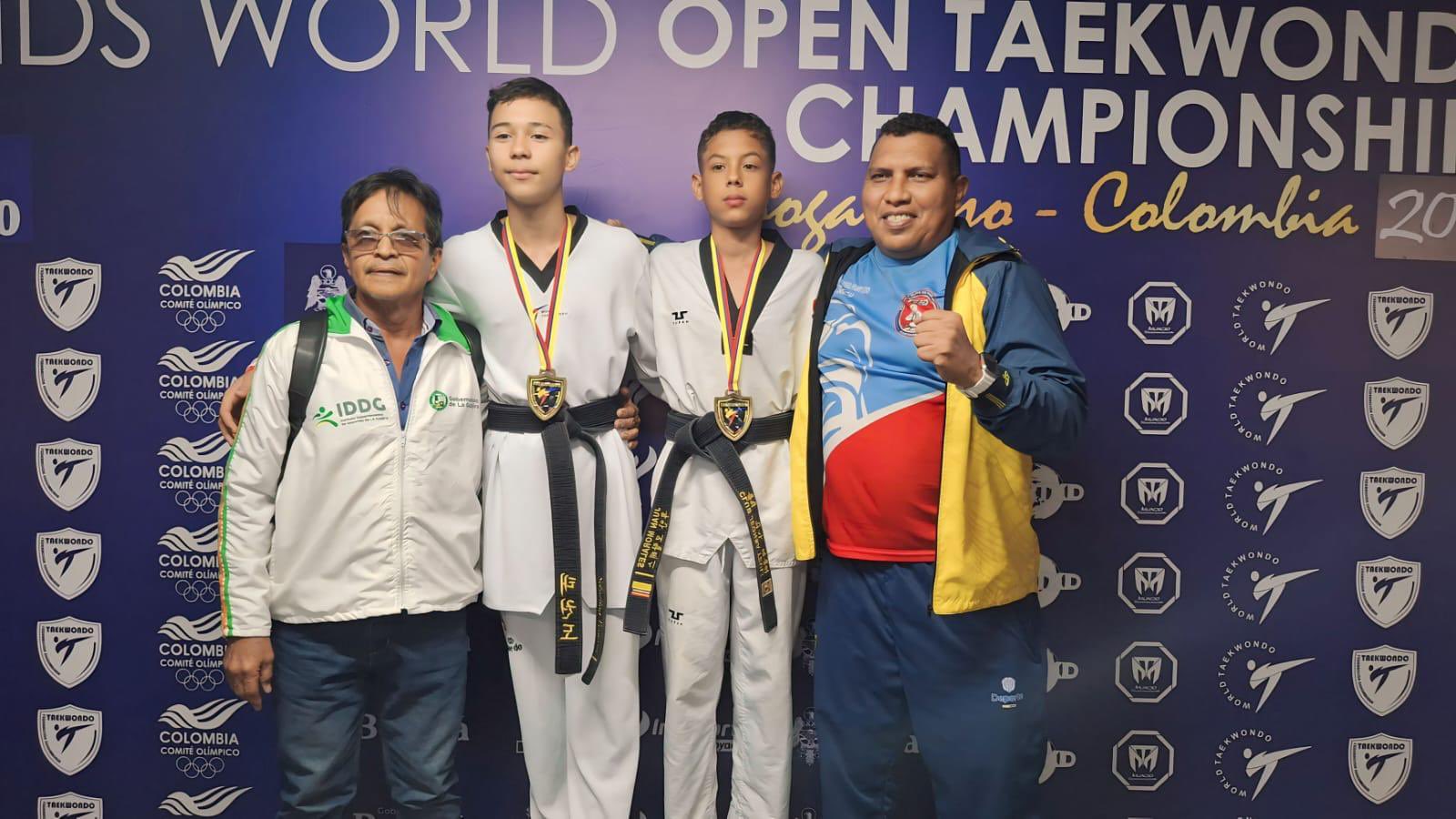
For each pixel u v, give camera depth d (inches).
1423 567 102.0
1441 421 101.7
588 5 99.3
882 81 99.7
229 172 100.0
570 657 87.4
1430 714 102.4
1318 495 102.0
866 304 84.8
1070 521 102.0
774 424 89.3
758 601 88.5
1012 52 99.6
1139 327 101.1
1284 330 101.3
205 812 102.9
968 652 81.8
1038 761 84.9
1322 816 102.9
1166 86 100.0
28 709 102.7
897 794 103.3
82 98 99.9
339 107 99.6
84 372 101.3
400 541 83.5
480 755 102.0
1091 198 100.4
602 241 90.4
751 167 87.3
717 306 89.5
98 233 100.5
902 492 82.0
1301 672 102.4
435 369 85.0
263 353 83.4
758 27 99.3
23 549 102.1
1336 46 100.0
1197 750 102.9
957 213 100.3
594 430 89.8
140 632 102.1
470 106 99.7
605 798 91.0
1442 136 100.6
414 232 81.8
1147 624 102.4
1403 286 101.3
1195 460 101.8
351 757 87.0
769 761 89.7
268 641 83.4
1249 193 100.7
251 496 82.6
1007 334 79.7
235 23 99.2
